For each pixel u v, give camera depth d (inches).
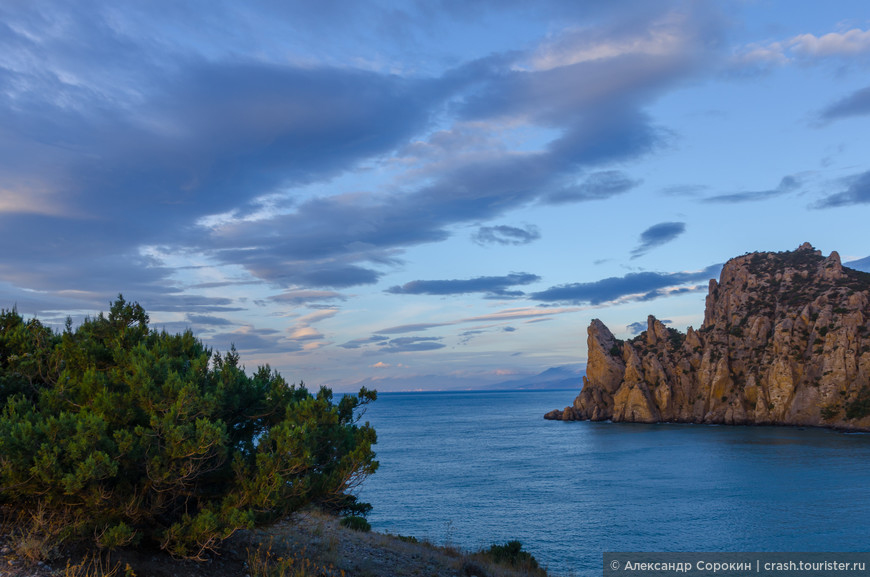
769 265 6914.4
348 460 486.9
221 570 427.8
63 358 475.5
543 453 4030.5
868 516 1831.9
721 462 3235.7
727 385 5743.1
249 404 510.0
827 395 4817.9
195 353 546.0
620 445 4362.7
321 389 590.6
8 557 345.4
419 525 1798.7
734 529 1708.9
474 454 4035.4
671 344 6707.7
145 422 411.5
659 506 2085.4
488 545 1514.5
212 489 446.9
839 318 5098.4
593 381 7116.1
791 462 3107.8
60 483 335.9
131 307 548.4
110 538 354.3
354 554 579.5
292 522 630.5
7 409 398.9
